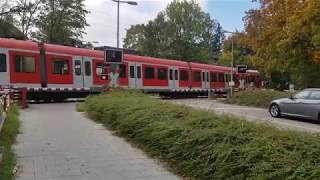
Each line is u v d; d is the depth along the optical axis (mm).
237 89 53156
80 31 71062
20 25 65000
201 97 48438
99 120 17422
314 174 6387
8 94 21125
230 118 10062
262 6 32688
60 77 30141
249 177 7359
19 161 10312
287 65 31734
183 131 9859
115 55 26031
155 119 11867
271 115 23812
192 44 97250
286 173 6742
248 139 8336
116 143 12648
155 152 10781
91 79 32344
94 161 10414
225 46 86688
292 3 28828
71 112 21703
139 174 9227
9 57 27109
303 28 27062
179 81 44000
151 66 39688
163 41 96938
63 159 10609
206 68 49312
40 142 12781
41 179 8828
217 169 8102
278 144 7574
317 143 7352
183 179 8828
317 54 27953
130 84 36750
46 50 29312
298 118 22844
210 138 8852
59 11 68500
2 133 13125
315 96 21594
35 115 20062
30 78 28156
